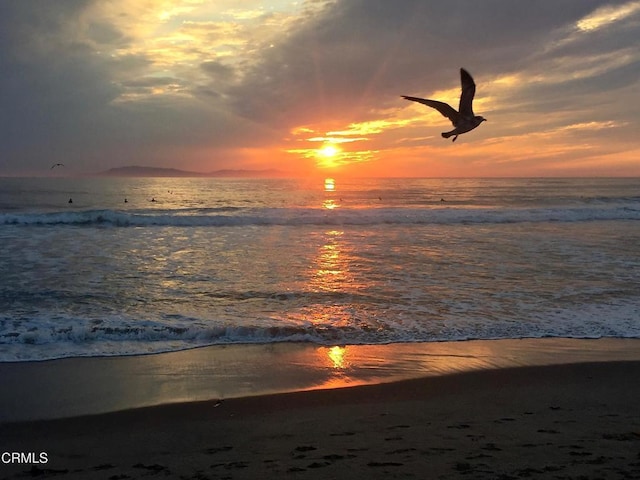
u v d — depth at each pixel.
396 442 5.21
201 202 45.00
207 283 12.86
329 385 7.21
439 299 11.59
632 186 85.31
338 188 78.75
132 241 19.11
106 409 6.41
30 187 74.25
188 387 7.11
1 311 10.10
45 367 7.72
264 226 24.30
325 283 12.99
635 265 15.29
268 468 4.63
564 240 20.50
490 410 6.24
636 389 6.96
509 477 4.24
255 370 7.75
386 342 8.96
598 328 9.67
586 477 4.23
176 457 5.05
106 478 4.57
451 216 27.84
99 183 97.44
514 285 12.84
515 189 73.50
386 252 17.55
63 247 17.45
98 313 10.17
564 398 6.64
